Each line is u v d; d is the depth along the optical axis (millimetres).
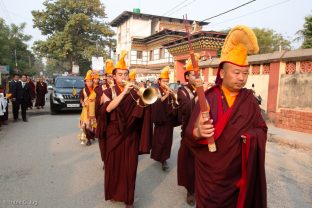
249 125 2156
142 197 4242
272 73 10992
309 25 18266
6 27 38219
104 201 4066
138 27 34031
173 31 26984
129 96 3660
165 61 27578
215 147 2084
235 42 2152
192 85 4273
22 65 46688
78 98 13461
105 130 3689
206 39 18375
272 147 7473
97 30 37781
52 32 39219
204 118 2020
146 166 5746
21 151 6625
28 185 4594
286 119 9531
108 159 3686
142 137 3691
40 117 12641
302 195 4344
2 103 9422
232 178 2188
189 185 3922
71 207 3873
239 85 2160
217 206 2213
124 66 3732
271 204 4020
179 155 3967
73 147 7082
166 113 5246
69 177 4984
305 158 6441
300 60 9977
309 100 9688
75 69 34531
